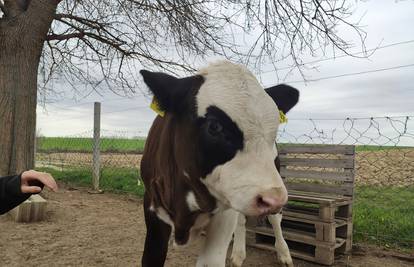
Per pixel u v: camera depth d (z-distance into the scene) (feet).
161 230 5.83
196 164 4.35
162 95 4.64
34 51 12.99
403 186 14.52
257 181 3.73
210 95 4.25
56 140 34.35
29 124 12.90
